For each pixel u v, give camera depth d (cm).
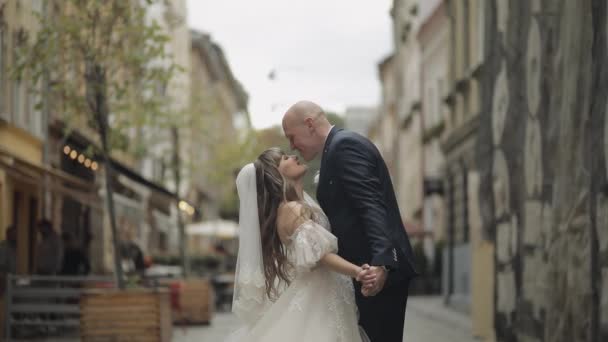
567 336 1129
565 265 1143
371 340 645
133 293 1425
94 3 1444
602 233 987
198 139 2905
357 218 636
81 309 1426
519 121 1420
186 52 5481
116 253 1466
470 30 2662
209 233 4231
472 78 2627
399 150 5588
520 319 1402
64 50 1469
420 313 2669
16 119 1941
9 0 1684
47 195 2247
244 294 630
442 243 3669
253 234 632
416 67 4625
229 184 4091
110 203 1471
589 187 1039
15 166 1730
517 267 1427
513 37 1459
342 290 638
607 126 974
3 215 1869
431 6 3744
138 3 1501
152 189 2075
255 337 628
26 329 1744
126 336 1421
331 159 640
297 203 629
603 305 980
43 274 1814
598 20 1010
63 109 1498
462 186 2852
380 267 604
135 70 1523
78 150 2198
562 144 1163
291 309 623
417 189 4581
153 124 1625
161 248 4469
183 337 1803
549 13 1236
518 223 1421
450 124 3084
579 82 1088
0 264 1655
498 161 1570
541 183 1281
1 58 1755
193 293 2223
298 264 610
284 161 646
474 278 1766
